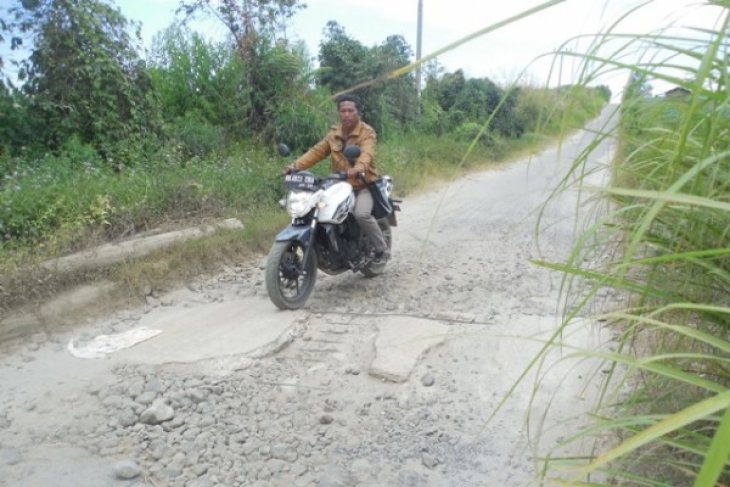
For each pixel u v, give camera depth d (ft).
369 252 17.56
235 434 9.71
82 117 26.11
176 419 10.07
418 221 27.48
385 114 47.73
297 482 8.50
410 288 16.96
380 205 17.31
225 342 13.21
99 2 27.22
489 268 19.34
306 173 15.65
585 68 4.30
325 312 15.31
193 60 33.73
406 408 10.55
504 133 47.34
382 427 9.95
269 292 14.79
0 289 14.03
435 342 13.07
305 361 12.51
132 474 8.61
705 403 2.81
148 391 10.99
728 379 6.22
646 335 8.12
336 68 45.75
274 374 11.90
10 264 14.90
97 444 9.41
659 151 5.46
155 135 27.73
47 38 25.31
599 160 6.02
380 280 18.16
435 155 44.65
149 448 9.33
